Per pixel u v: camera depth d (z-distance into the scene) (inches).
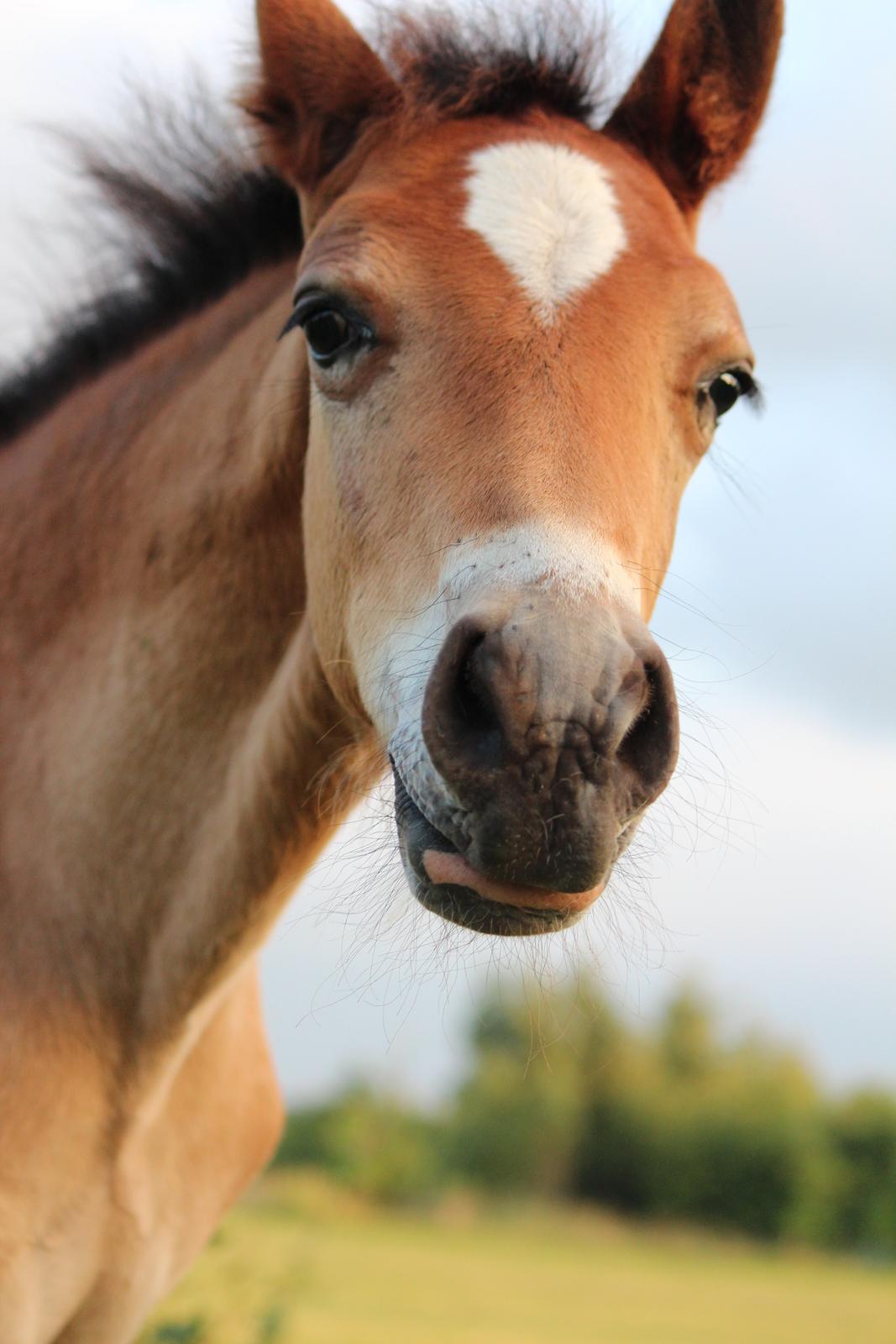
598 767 84.5
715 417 113.3
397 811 98.6
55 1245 117.3
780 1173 1891.0
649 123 123.2
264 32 119.2
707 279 108.0
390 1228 1526.8
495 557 91.2
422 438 99.3
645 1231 1852.9
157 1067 120.6
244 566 120.7
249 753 119.3
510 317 100.3
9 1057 115.2
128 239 140.2
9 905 120.3
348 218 107.6
